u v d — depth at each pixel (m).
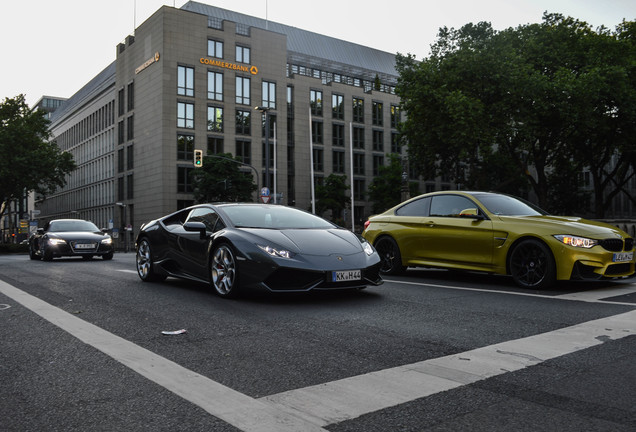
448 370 3.05
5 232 99.50
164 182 51.25
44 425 2.29
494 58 25.67
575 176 44.59
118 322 4.59
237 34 56.03
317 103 61.47
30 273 9.65
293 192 59.03
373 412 2.39
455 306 5.32
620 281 7.46
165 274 7.37
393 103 68.31
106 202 66.56
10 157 48.97
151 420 2.32
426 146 30.53
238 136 55.34
